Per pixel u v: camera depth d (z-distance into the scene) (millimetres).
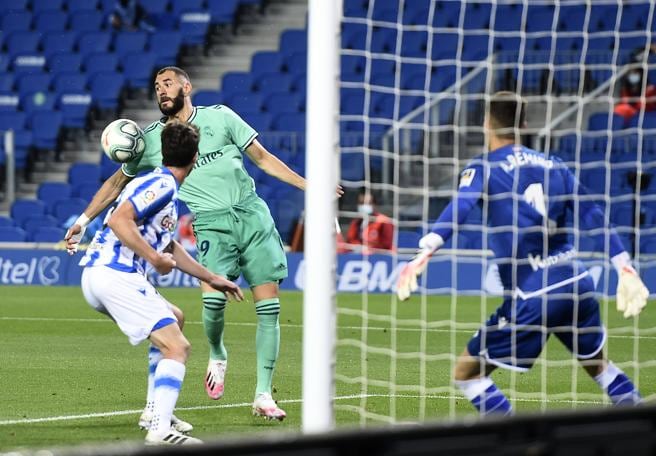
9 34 85625
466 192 20234
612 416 11367
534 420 10898
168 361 20766
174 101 25312
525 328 20547
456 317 48594
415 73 76688
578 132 28188
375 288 59312
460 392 28281
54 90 81812
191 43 85125
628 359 36406
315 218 17031
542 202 20594
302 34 84000
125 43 85125
